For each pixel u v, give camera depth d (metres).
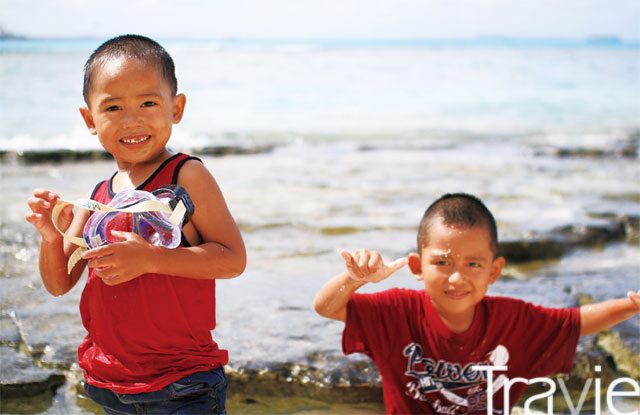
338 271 4.20
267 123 13.72
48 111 13.11
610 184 7.32
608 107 17.67
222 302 3.62
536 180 7.54
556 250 4.81
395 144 10.52
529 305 2.50
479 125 14.12
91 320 2.15
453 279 2.30
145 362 2.08
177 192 2.03
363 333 2.52
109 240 2.02
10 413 2.68
